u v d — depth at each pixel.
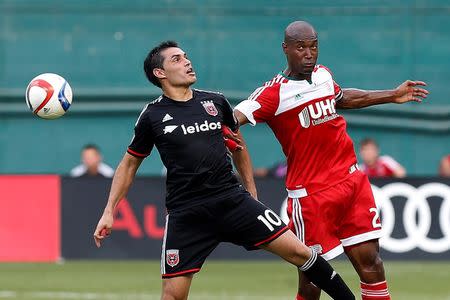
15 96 75.00
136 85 75.56
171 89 28.14
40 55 75.50
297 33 30.03
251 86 75.50
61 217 54.38
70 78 75.62
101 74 75.56
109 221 28.28
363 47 75.44
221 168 27.98
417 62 75.38
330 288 28.62
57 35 75.56
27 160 75.19
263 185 53.84
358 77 75.50
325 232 30.25
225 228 28.09
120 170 28.69
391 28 75.44
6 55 75.38
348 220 30.28
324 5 75.38
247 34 75.62
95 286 45.19
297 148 30.38
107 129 75.31
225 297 41.56
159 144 28.09
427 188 53.62
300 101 30.09
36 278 47.97
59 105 30.22
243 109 30.14
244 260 55.06
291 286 45.09
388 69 75.44
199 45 75.56
